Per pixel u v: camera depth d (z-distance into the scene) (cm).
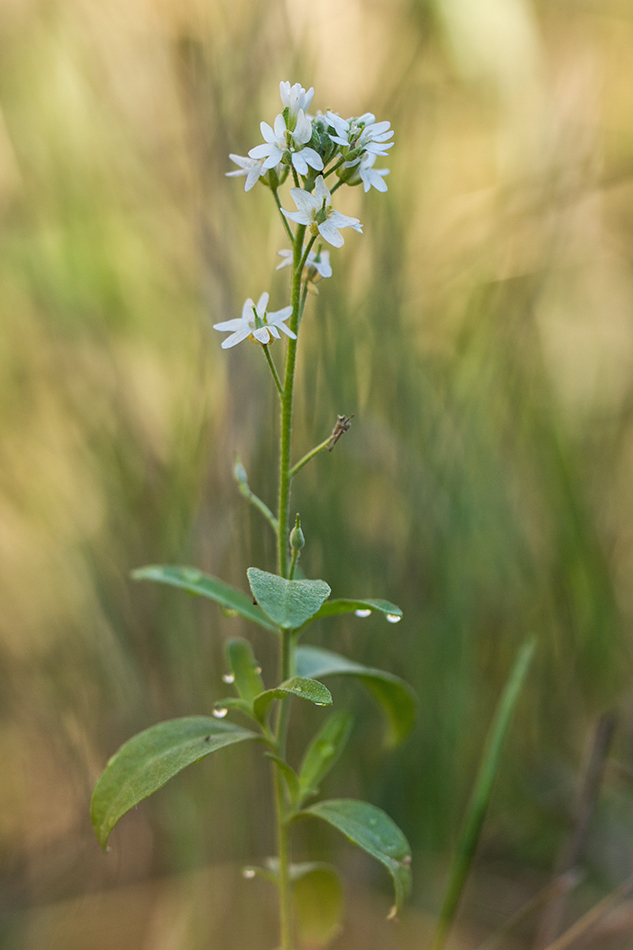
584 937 26
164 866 28
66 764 29
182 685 29
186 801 28
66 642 30
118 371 32
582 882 28
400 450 29
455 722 28
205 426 28
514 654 31
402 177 31
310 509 28
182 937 27
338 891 24
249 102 29
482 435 32
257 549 28
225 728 22
